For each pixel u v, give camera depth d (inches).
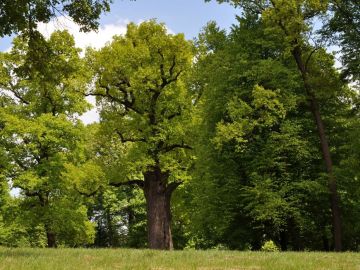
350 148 919.7
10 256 501.0
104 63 1044.5
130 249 697.0
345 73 917.8
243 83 993.5
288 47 882.1
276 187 927.7
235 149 947.3
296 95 916.0
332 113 1019.9
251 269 399.5
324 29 903.1
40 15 586.9
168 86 1073.5
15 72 651.5
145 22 1054.4
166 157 1024.2
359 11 877.8
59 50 1206.3
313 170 968.9
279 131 962.7
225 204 994.7
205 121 1046.4
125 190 2052.2
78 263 429.7
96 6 598.2
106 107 1131.9
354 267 401.7
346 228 1005.2
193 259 486.3
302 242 1079.6
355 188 960.9
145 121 1031.6
